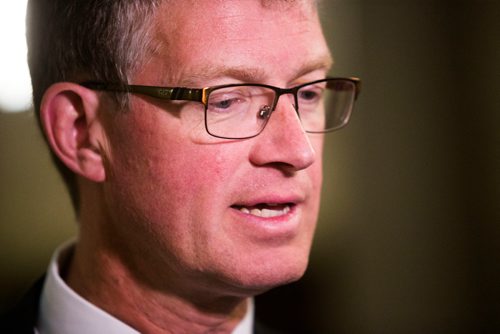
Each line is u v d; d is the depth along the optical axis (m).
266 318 5.96
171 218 2.12
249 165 2.10
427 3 6.04
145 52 2.11
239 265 2.10
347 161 6.07
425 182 6.06
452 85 6.00
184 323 2.33
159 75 2.09
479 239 5.95
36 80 2.46
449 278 6.00
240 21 2.05
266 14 2.08
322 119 2.41
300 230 2.21
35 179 5.53
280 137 2.08
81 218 2.48
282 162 2.09
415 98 6.06
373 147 6.04
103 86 2.20
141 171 2.16
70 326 2.34
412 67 6.05
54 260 2.52
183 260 2.12
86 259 2.43
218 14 2.04
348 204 6.09
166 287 2.28
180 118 2.08
